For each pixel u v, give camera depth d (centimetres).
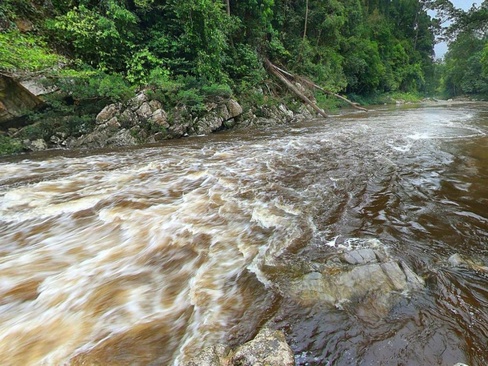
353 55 2734
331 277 242
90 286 251
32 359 184
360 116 1653
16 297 236
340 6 2238
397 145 772
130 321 215
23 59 790
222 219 377
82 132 860
